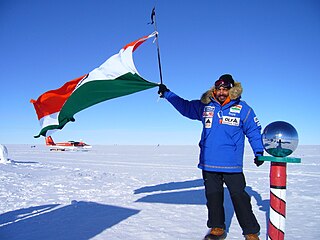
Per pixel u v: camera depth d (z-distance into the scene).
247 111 2.98
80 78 3.69
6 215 4.31
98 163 19.03
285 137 2.29
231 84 2.98
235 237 3.13
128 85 3.58
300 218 4.03
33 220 3.96
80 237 3.16
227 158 2.92
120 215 4.18
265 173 11.99
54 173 10.98
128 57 3.40
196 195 5.94
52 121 3.74
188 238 3.10
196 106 3.27
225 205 4.90
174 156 31.83
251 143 2.94
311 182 8.59
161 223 3.71
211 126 3.02
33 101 3.74
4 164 14.21
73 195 6.15
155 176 10.41
